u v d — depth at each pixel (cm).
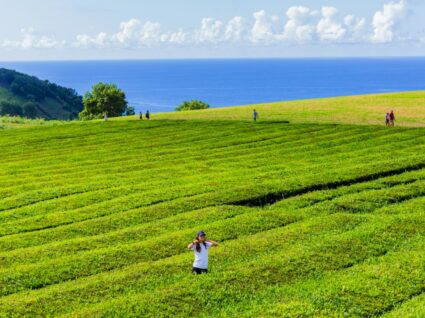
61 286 2858
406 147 6925
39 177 5978
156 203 4669
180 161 6669
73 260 3238
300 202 4528
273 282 2753
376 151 6762
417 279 2745
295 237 3512
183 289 2608
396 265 2916
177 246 3469
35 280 2980
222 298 2550
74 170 6356
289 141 7775
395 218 3841
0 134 9331
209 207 4397
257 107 12106
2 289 2867
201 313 2402
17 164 6825
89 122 10469
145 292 2680
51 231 3934
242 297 2570
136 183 5481
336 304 2469
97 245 3562
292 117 10031
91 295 2661
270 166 6088
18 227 4088
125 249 3409
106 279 2867
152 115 11531
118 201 4688
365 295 2564
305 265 2964
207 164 6406
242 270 2862
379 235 3459
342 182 5141
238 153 7075
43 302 2580
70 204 4706
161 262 3127
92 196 4928
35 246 3638
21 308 2508
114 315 2364
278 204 4509
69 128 9775
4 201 4881
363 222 3822
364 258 3114
